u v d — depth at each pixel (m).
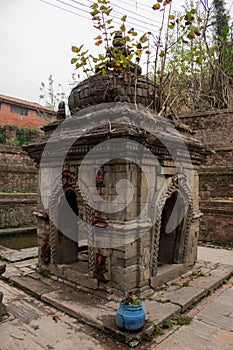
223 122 18.97
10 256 10.27
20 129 28.66
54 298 6.57
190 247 8.55
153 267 7.03
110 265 6.61
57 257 7.87
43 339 5.25
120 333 5.18
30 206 19.03
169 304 6.29
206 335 5.44
